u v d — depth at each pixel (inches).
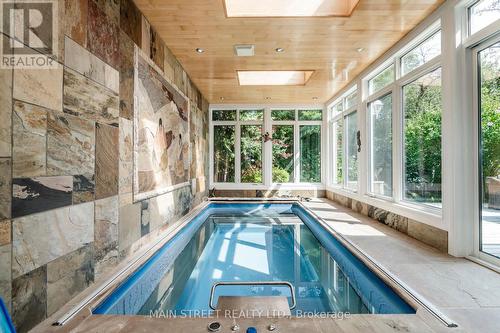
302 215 249.1
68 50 79.2
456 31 114.7
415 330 64.0
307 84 248.4
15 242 61.5
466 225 113.9
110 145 101.7
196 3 121.4
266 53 176.9
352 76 224.5
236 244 181.9
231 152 336.2
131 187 118.8
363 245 131.0
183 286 120.1
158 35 150.5
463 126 114.8
